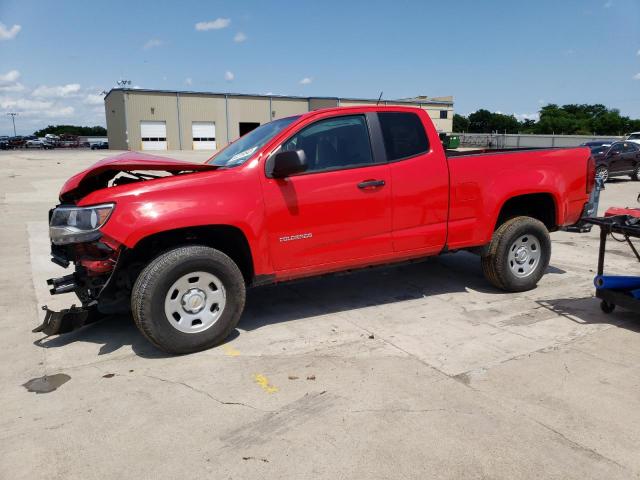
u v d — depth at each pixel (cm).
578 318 484
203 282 414
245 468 273
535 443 290
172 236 420
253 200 422
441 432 301
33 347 441
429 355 407
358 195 462
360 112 474
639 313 448
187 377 377
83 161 3247
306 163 410
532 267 562
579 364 387
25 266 717
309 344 434
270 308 528
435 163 496
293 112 6106
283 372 382
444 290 580
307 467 273
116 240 384
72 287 447
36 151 5516
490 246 542
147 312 393
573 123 8762
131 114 5403
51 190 1628
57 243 403
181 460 281
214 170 438
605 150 1983
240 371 386
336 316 501
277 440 297
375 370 382
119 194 393
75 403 343
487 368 383
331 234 457
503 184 529
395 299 550
